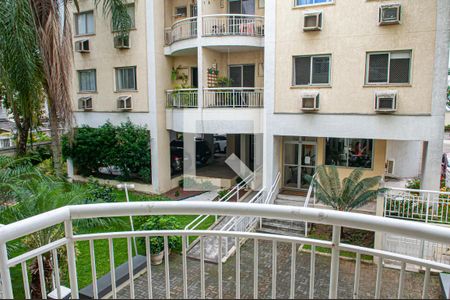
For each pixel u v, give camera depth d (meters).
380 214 9.76
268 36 12.57
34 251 2.12
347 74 11.64
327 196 10.36
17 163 10.03
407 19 10.68
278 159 14.04
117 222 9.30
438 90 10.55
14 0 9.44
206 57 14.23
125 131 15.84
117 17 12.81
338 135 12.02
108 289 3.54
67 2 12.29
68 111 11.88
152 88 15.59
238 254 2.24
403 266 1.88
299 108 12.43
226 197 13.65
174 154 18.47
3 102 16.78
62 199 6.59
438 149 10.74
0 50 9.59
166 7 16.06
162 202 2.19
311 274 2.09
